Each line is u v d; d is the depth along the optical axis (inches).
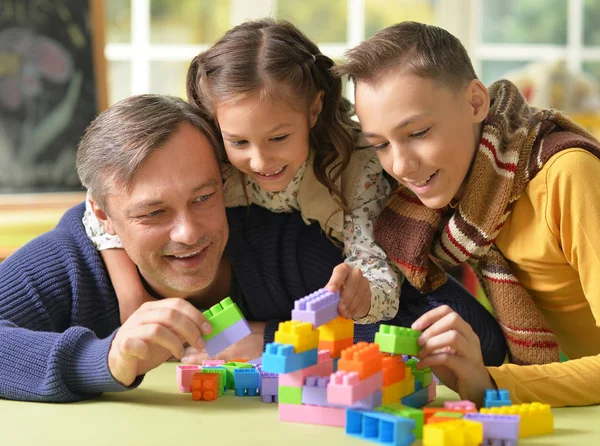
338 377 32.1
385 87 42.2
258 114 44.8
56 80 92.3
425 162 42.7
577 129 46.8
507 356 52.2
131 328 38.2
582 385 38.2
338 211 49.6
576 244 42.4
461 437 30.2
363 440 32.0
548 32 109.5
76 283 48.1
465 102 43.9
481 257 48.0
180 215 43.3
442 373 38.4
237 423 34.6
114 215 44.7
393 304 47.4
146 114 43.6
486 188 45.1
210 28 103.7
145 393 40.8
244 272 51.1
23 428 34.5
